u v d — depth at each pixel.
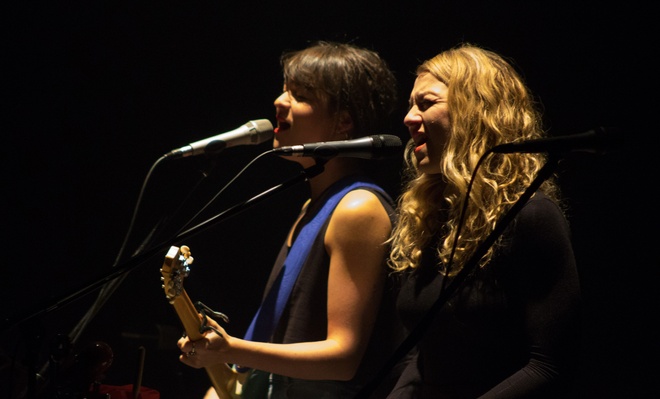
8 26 8.49
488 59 3.58
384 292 4.02
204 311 3.68
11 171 8.53
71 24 8.54
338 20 8.16
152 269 8.09
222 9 8.45
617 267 7.89
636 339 7.86
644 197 7.80
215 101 8.55
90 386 3.14
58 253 8.52
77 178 8.58
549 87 7.75
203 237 8.52
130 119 8.59
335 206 4.12
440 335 3.27
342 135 4.37
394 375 3.97
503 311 3.13
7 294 8.41
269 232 8.56
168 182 8.60
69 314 7.83
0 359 3.54
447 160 3.42
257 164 8.56
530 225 3.10
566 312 2.99
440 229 3.56
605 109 7.71
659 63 7.60
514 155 3.34
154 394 3.33
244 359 3.67
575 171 7.90
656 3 7.56
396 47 7.98
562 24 7.73
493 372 3.17
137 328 7.88
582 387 7.88
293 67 4.36
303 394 3.94
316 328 4.03
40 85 8.55
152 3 8.52
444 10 7.89
